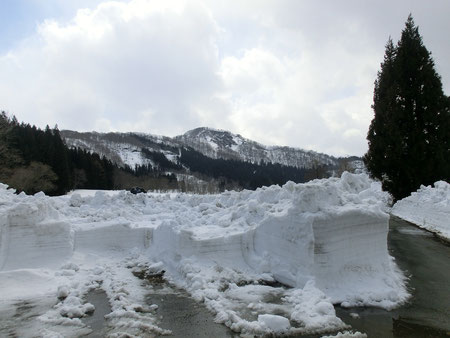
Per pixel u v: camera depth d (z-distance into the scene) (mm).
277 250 7816
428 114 19828
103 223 9922
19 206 8086
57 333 5168
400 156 20109
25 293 6789
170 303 6461
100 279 7812
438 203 14539
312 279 6707
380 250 7711
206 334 5234
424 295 6891
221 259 8188
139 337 5125
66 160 46531
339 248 7078
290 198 9164
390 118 20500
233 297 6660
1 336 5145
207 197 13812
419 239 11969
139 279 7844
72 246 8820
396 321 5699
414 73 20609
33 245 8141
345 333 5180
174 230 8695
